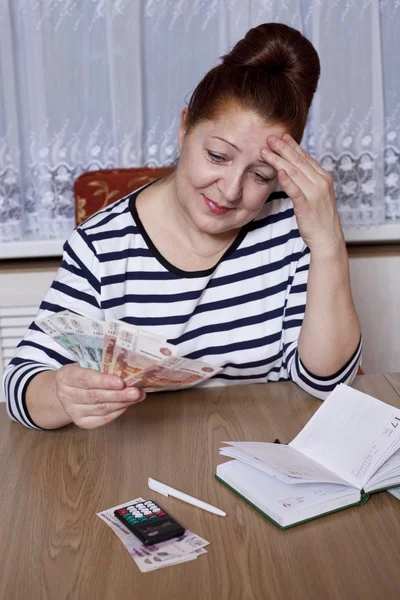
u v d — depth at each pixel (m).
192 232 1.49
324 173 1.37
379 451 1.12
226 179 1.30
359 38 2.31
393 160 2.46
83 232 1.50
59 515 1.05
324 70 2.32
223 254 1.54
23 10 2.26
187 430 1.31
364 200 2.42
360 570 0.92
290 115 1.30
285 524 1.01
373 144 2.37
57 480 1.14
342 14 2.29
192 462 1.19
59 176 2.37
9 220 2.34
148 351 1.10
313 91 1.36
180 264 1.52
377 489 1.10
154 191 1.54
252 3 2.27
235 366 1.61
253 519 1.04
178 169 1.39
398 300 2.53
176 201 1.48
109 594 0.88
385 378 1.54
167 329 1.53
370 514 1.05
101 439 1.28
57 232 2.41
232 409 1.40
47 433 1.31
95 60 2.31
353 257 2.48
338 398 1.28
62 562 0.94
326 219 1.39
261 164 1.32
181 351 1.57
